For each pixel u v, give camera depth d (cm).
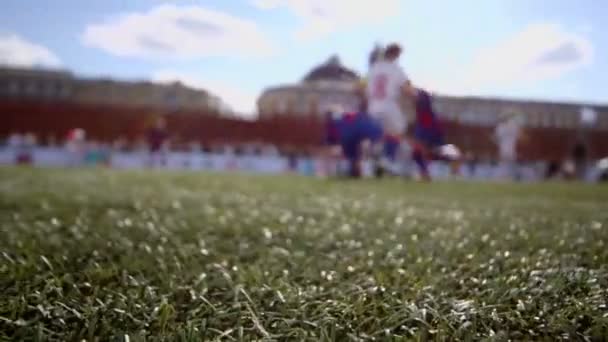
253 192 664
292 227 343
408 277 207
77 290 185
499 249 263
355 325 157
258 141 2275
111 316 164
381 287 188
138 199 523
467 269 224
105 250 262
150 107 2372
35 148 2005
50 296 182
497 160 1655
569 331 147
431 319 160
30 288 187
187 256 249
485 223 375
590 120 1573
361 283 202
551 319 154
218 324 160
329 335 146
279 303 177
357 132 1112
